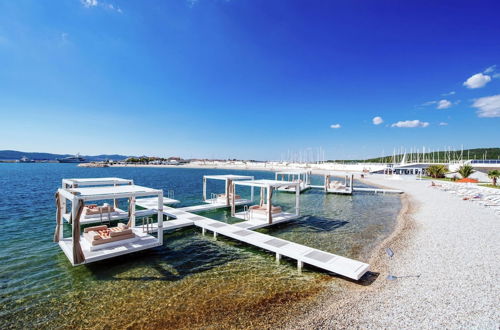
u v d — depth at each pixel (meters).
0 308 6.65
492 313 6.14
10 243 11.44
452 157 113.56
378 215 18.47
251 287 7.88
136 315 6.45
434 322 5.89
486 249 10.43
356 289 7.65
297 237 13.02
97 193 9.50
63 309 6.68
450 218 16.06
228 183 20.33
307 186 36.19
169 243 11.88
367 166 83.69
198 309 6.71
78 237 8.55
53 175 57.34
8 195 25.08
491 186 32.31
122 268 9.14
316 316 6.35
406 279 8.09
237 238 11.66
